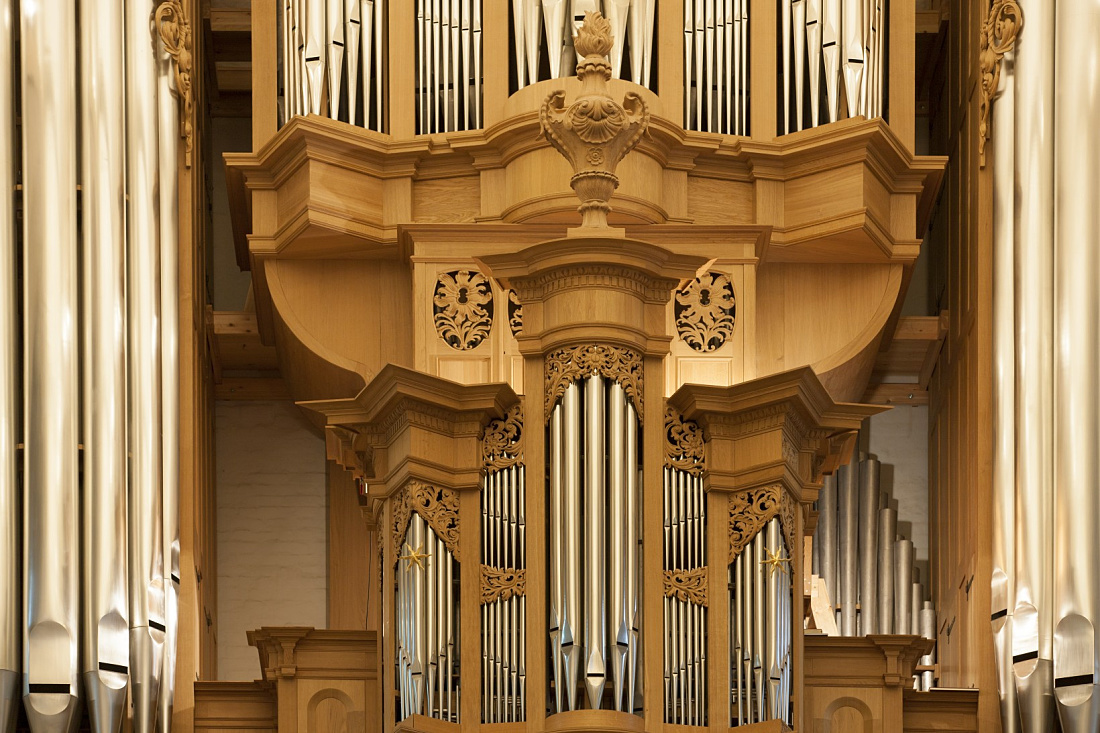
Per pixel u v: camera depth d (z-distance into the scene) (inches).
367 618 921.5
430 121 835.4
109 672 718.5
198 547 808.3
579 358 714.2
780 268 844.0
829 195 822.5
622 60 832.3
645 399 721.0
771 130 833.5
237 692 764.6
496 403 715.4
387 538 728.3
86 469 731.4
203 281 885.8
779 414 717.9
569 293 717.9
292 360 864.3
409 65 837.8
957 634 847.1
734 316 797.9
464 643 702.5
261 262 840.9
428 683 700.0
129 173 765.3
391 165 831.7
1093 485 735.7
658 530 712.4
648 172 807.7
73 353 737.0
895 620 916.6
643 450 717.9
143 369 752.3
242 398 943.0
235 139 980.6
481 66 836.6
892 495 950.4
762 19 842.2
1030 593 746.2
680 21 836.6
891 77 856.9
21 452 736.3
